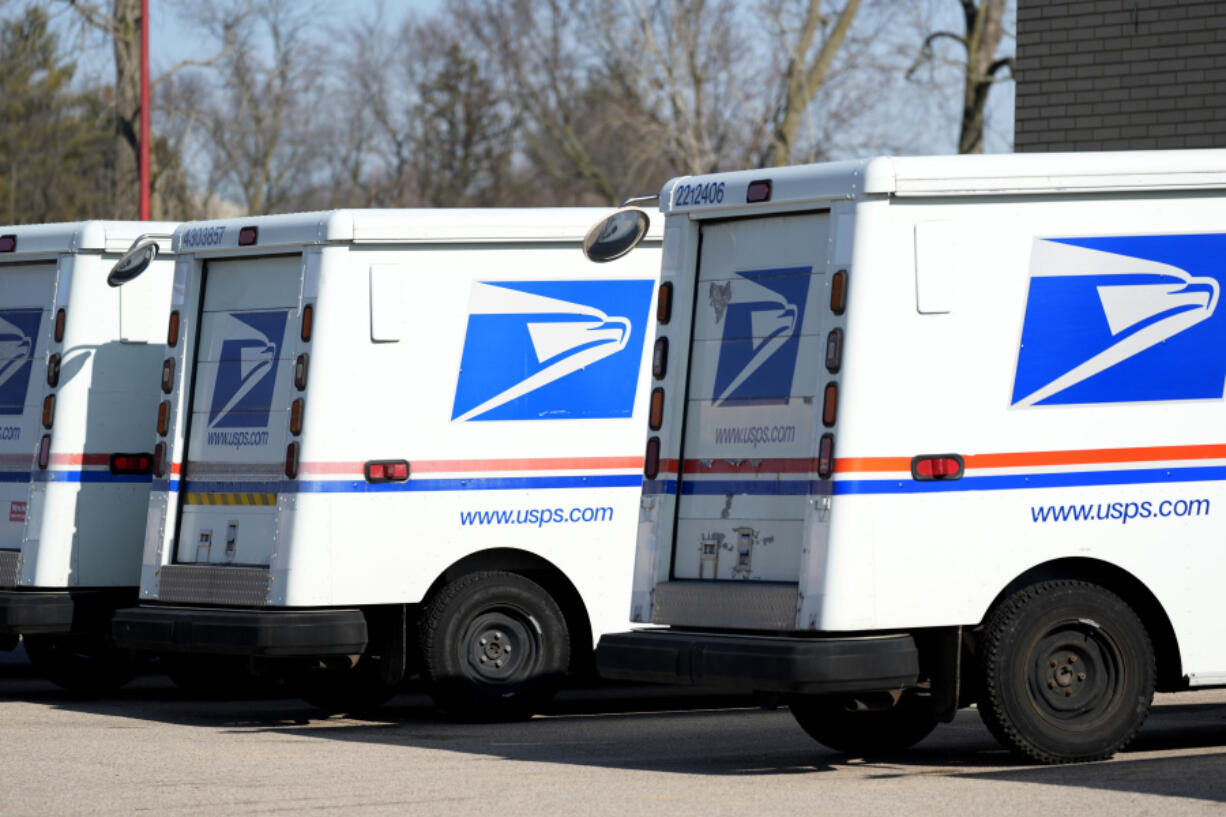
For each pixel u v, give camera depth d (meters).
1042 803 19.59
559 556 28.92
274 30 143.38
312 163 183.75
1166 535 22.75
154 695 34.38
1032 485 22.30
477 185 189.00
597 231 25.45
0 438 33.06
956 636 22.27
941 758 24.05
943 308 22.06
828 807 19.75
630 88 104.56
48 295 32.81
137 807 20.41
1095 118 40.97
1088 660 22.66
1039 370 22.38
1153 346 22.83
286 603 27.64
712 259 23.97
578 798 20.67
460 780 22.20
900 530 21.78
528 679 28.81
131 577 32.50
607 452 29.27
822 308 22.20
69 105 134.75
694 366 24.03
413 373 28.34
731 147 101.94
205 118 124.62
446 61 187.88
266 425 28.92
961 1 100.06
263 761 24.05
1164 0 39.81
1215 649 22.91
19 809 20.33
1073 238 22.59
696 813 19.53
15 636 32.84
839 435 21.70
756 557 22.89
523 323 28.89
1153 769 21.80
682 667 22.36
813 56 100.88
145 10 81.56
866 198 21.92
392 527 28.12
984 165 22.20
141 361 32.75
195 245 30.05
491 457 28.64
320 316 28.00
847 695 22.52
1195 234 23.02
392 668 28.41
